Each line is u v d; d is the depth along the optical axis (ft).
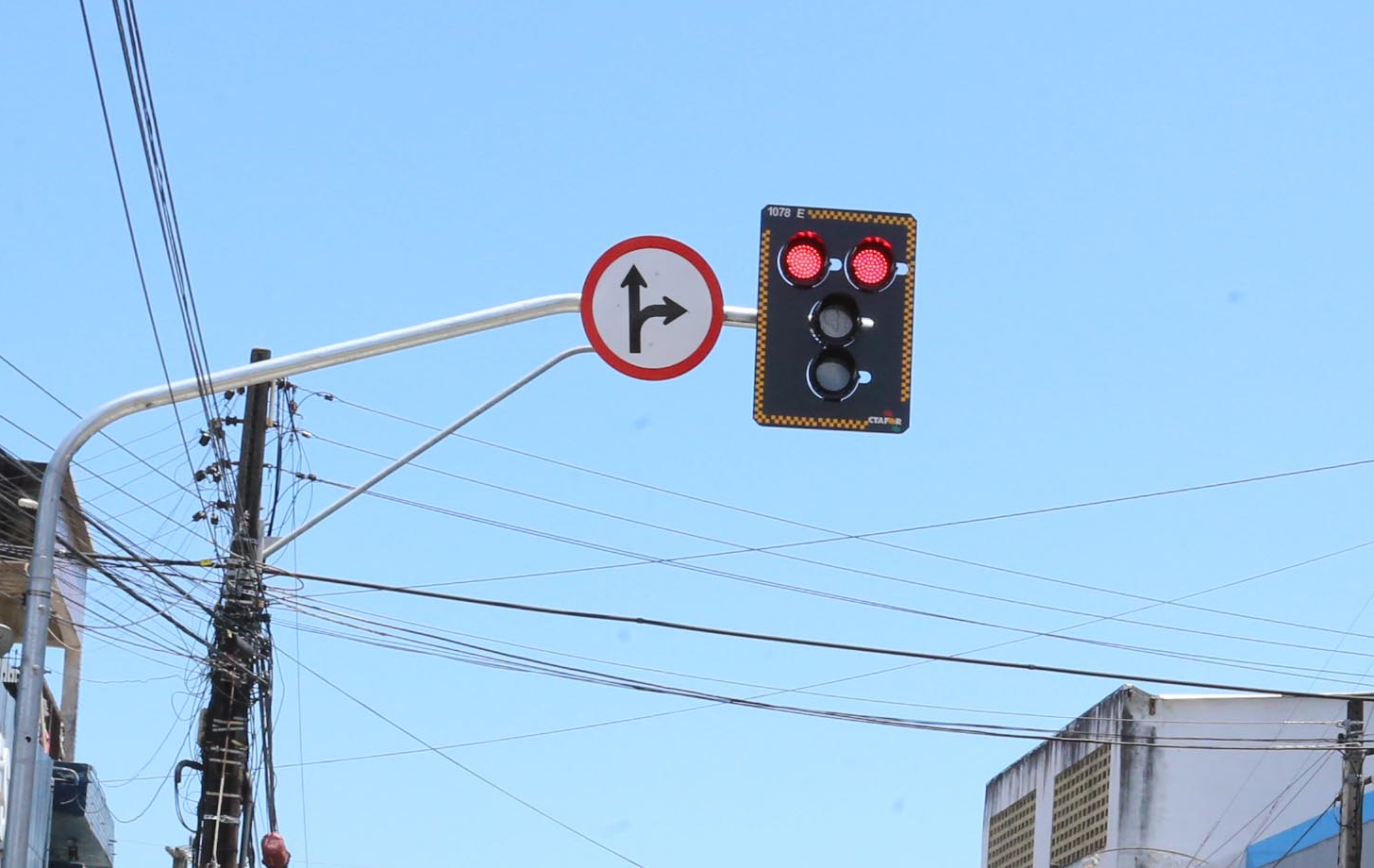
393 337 33.81
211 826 63.05
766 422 32.81
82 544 66.95
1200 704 121.90
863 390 32.99
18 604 75.77
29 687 34.17
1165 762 121.29
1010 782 147.33
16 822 33.83
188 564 54.39
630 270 33.65
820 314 32.94
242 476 66.49
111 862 84.43
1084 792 129.18
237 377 33.78
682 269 33.76
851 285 33.06
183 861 84.48
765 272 33.06
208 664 62.54
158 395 34.45
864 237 33.17
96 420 34.40
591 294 33.63
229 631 62.13
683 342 33.65
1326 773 116.67
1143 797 120.98
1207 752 121.19
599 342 33.50
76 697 88.28
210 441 66.64
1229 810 119.96
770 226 33.09
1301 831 104.53
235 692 63.62
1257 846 109.91
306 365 34.04
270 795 64.49
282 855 64.08
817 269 32.99
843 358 32.91
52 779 75.10
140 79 33.12
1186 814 120.26
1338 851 87.86
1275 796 119.14
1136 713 122.31
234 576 61.21
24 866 33.86
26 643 34.37
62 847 81.41
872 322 33.06
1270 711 120.47
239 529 63.46
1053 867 133.39
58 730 84.23
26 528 61.98
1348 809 83.20
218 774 63.36
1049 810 136.26
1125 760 122.01
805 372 32.91
